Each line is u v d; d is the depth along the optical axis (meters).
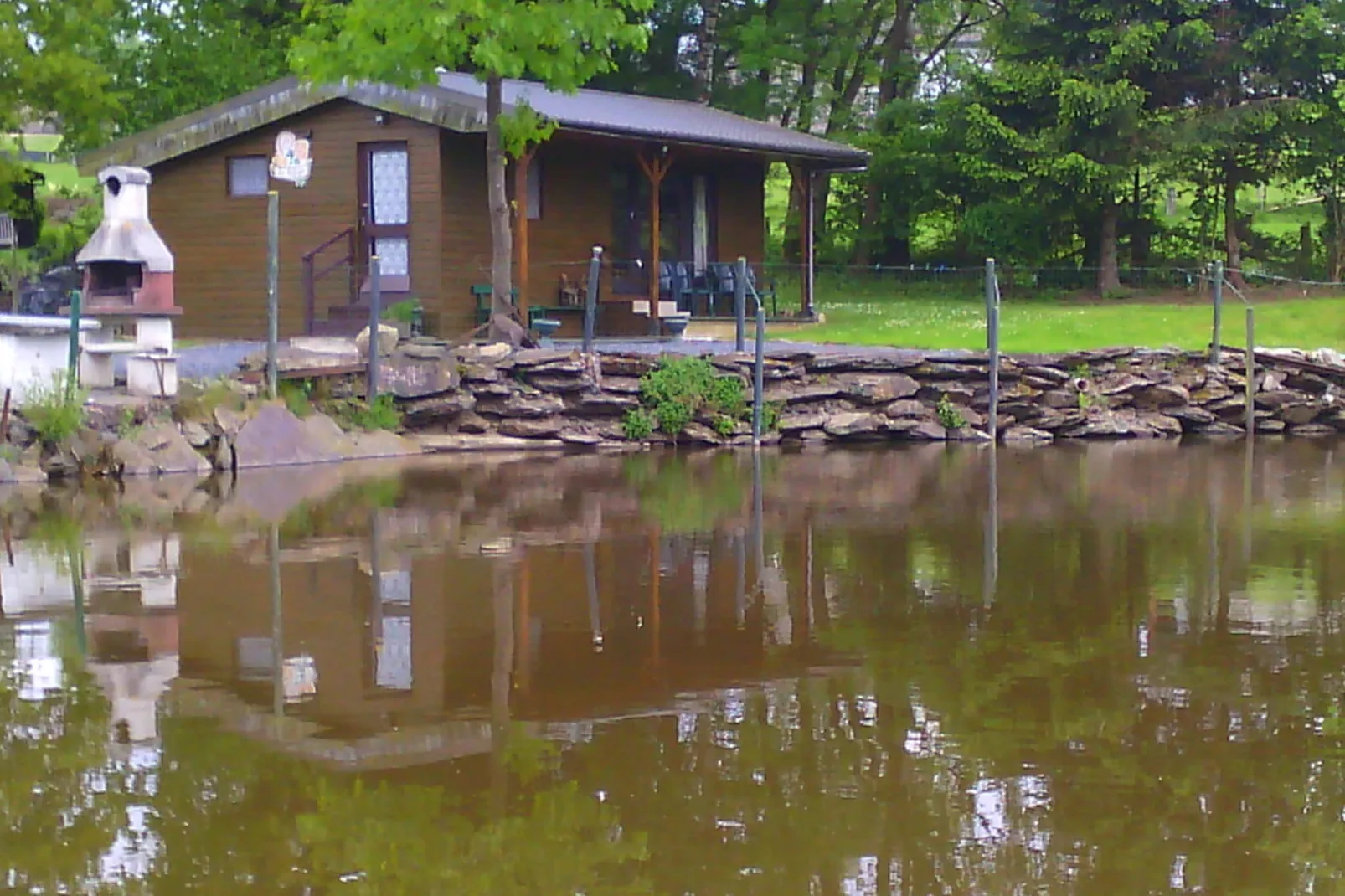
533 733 7.44
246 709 7.79
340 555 11.62
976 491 15.41
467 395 18.73
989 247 34.50
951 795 6.62
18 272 26.52
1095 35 30.91
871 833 6.21
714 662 8.66
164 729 7.48
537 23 18.45
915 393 20.31
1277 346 23.73
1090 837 6.18
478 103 20.97
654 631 9.35
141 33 37.38
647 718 7.66
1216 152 31.22
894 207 38.00
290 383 17.61
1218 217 35.62
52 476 15.54
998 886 5.74
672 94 39.59
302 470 16.61
